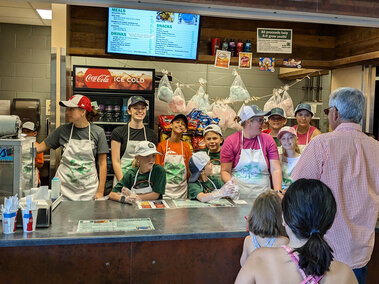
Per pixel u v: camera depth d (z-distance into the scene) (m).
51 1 2.63
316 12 2.76
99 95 4.54
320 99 6.03
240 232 2.48
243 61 4.77
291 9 2.73
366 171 2.15
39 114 6.70
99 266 2.35
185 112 5.07
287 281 1.28
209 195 3.11
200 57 4.80
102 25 4.65
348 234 2.12
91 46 4.64
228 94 6.61
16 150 2.67
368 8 2.83
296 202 1.34
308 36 5.19
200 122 4.81
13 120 2.71
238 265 2.53
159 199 3.22
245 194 3.41
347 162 2.13
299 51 5.18
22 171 2.74
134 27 4.55
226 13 2.78
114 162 4.02
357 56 4.75
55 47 4.39
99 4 2.67
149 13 4.53
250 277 1.33
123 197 3.11
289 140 3.47
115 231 2.41
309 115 4.37
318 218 1.32
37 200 2.46
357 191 2.13
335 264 1.35
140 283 2.41
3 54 6.61
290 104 5.26
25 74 6.68
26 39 6.64
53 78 4.41
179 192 4.03
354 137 2.17
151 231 2.42
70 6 4.59
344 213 2.12
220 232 2.45
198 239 2.46
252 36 5.02
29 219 2.36
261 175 3.44
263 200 2.14
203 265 2.48
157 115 5.68
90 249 2.33
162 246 2.42
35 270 2.29
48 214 2.46
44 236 2.29
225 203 3.12
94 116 4.05
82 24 4.62
